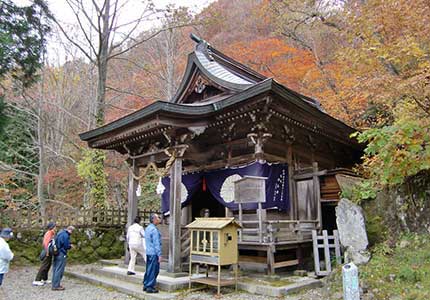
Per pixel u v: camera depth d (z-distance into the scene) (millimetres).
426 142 5820
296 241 8023
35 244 10844
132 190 9906
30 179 18203
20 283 8102
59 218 11461
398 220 6730
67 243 7621
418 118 5840
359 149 12102
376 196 7359
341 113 13547
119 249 12336
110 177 18328
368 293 5250
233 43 21094
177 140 8492
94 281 8062
